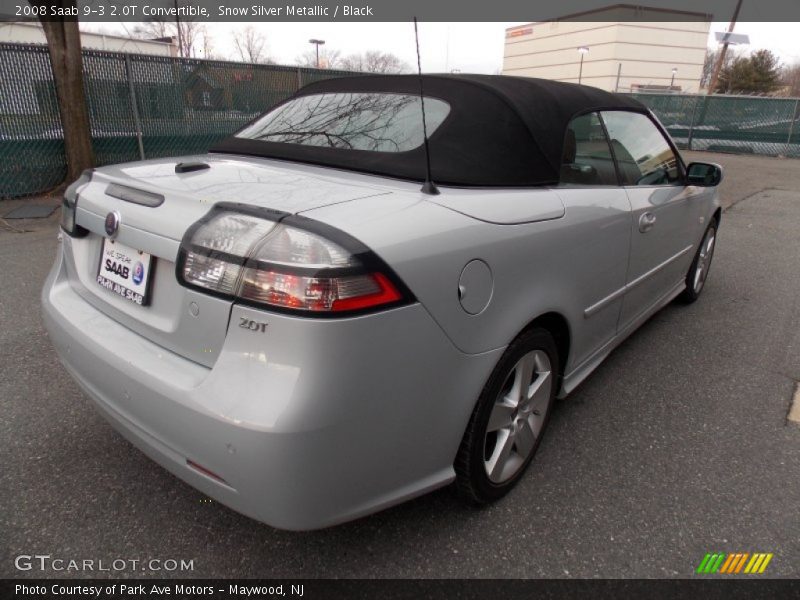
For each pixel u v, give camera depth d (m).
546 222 2.15
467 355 1.82
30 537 1.99
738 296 4.76
